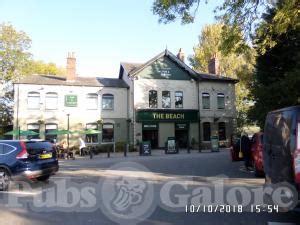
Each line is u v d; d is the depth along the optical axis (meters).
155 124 37.16
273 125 7.77
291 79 18.34
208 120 39.47
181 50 42.88
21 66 45.91
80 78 38.66
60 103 35.88
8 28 44.97
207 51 49.72
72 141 35.78
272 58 22.64
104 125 37.19
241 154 16.36
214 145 32.31
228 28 12.52
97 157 28.69
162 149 36.59
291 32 20.56
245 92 47.44
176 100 38.53
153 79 37.75
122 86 38.12
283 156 6.96
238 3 12.14
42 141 12.93
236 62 48.44
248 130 49.47
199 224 6.98
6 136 42.56
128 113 38.16
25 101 34.91
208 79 39.56
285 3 10.39
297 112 6.62
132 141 36.75
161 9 12.38
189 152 31.05
